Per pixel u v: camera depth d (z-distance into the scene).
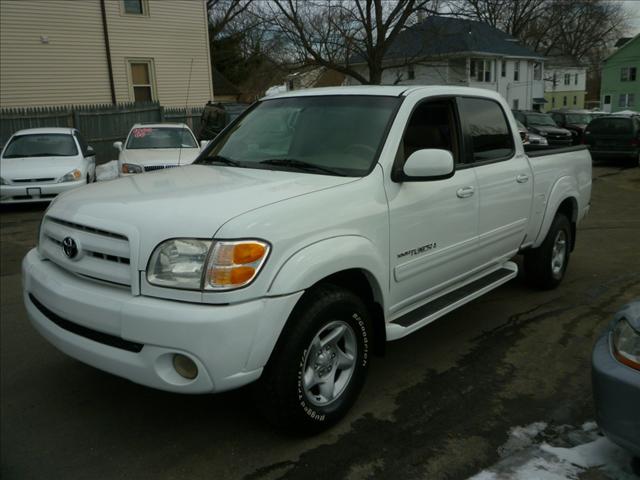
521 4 49.47
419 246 3.70
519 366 4.09
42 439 3.21
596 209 11.04
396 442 3.13
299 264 2.81
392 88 4.05
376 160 3.50
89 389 3.77
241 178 3.44
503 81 44.03
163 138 12.04
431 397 3.63
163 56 20.81
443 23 23.58
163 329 2.61
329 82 39.66
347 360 3.27
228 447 3.10
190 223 2.71
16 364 4.16
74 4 18.69
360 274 3.32
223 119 16.56
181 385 2.68
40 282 3.14
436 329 4.80
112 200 3.08
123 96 20.14
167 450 3.09
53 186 10.45
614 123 18.73
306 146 3.79
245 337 2.64
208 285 2.62
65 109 17.58
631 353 2.60
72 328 3.01
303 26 22.36
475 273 4.53
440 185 3.88
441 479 2.81
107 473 2.90
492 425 3.30
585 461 2.94
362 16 22.41
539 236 5.35
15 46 17.88
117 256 2.80
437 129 4.07
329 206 3.10
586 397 3.63
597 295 5.67
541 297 5.61
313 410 3.07
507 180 4.63
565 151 5.74
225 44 32.78
